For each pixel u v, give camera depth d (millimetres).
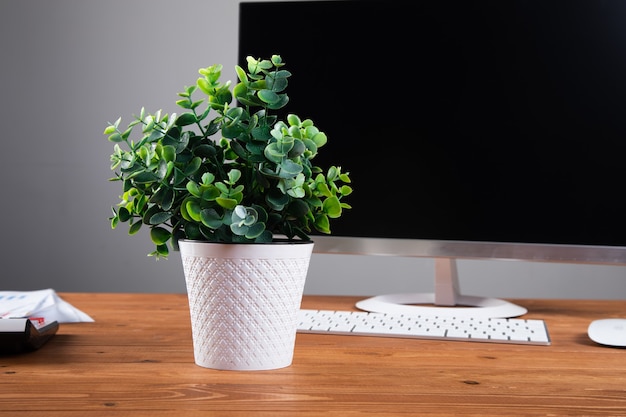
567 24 1235
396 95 1292
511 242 1247
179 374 814
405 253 1278
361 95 1307
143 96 2953
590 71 1227
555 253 1227
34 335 919
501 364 882
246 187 861
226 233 837
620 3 1219
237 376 807
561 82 1235
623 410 690
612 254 1210
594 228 1223
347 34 1314
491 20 1260
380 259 2918
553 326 1165
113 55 2961
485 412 679
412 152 1283
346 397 723
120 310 1293
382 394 737
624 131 1215
